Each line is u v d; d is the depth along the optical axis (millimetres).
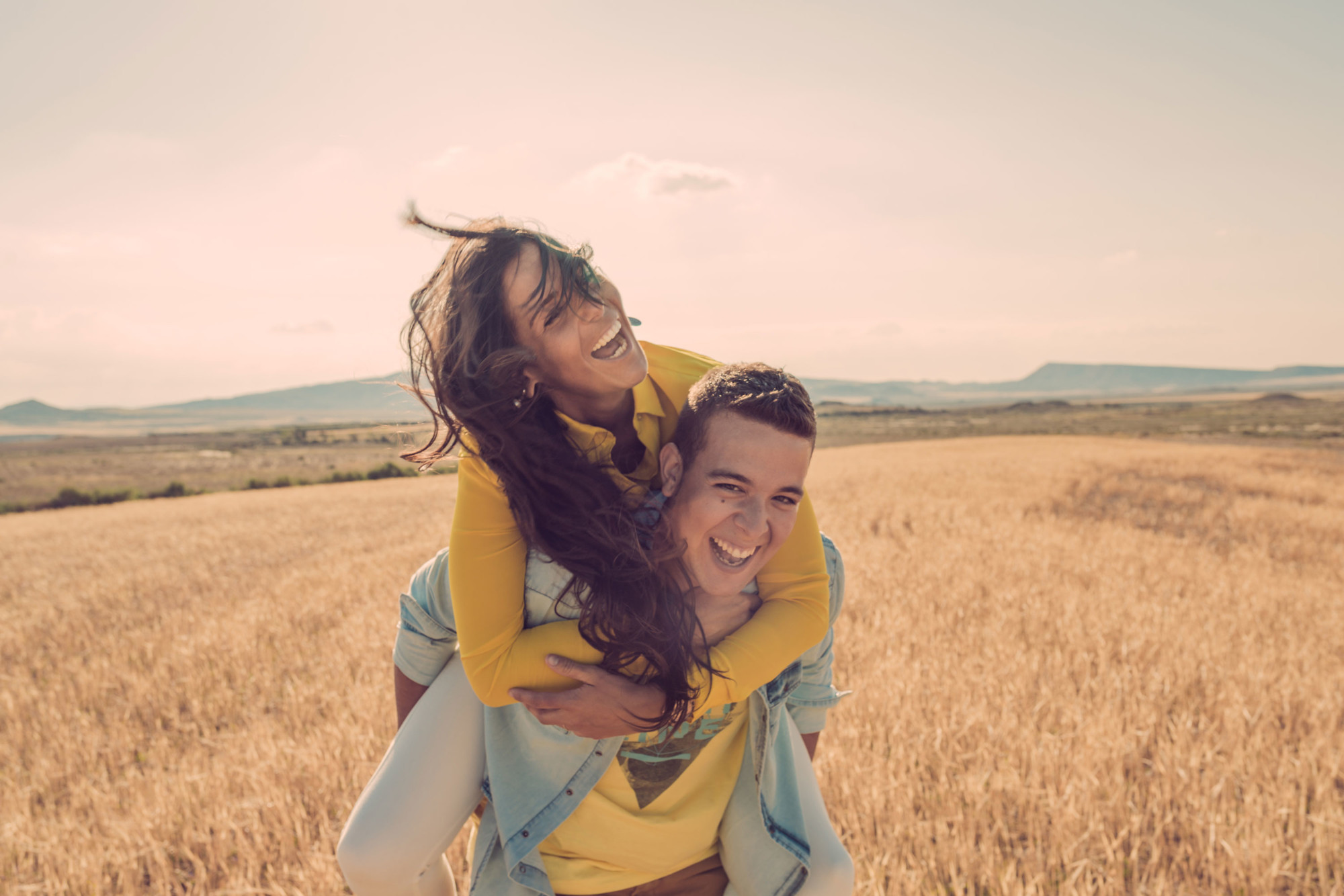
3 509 41062
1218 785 3117
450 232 1188
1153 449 37719
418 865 1337
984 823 3096
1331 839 2875
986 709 4082
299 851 3123
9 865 3219
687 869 1459
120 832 3266
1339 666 4988
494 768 1398
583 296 1104
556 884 1382
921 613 6395
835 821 3160
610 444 1247
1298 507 15039
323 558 12656
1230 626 5953
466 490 1234
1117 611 6352
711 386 1239
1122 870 2729
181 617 8383
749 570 1271
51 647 7508
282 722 4695
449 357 1150
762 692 1429
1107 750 3574
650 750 1354
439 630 1465
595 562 1162
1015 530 11766
